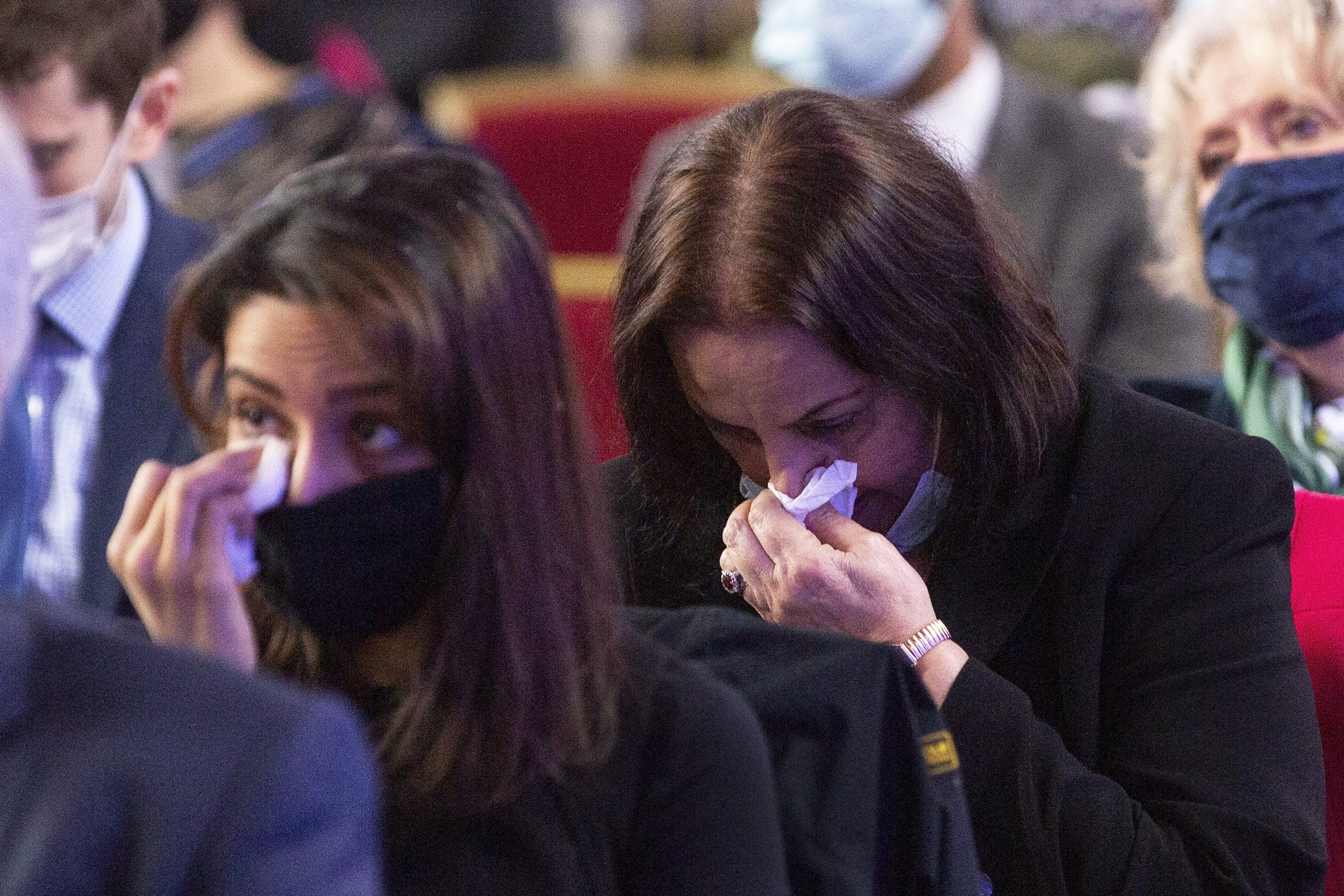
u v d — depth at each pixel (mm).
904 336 5547
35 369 8547
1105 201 13047
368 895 3123
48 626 3266
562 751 4160
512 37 21141
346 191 4051
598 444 7531
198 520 4152
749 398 5613
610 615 4305
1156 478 6078
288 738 3053
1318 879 5500
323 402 4039
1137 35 18266
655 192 5809
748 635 4688
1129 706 5926
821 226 5453
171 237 9055
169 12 12070
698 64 22922
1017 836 5508
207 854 2971
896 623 5688
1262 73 7594
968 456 5883
